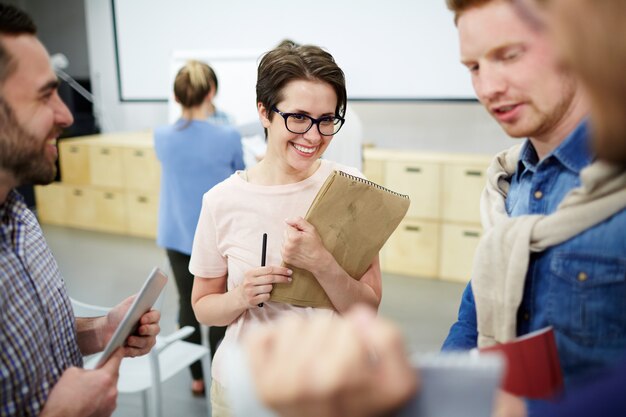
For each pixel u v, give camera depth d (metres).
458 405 0.42
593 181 0.61
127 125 5.83
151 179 4.90
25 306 0.86
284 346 0.38
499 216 0.75
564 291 0.65
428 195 3.88
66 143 5.23
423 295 3.65
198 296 1.30
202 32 4.91
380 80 4.25
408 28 4.07
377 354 0.37
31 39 0.81
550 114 0.64
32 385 0.85
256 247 1.21
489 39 0.62
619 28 0.35
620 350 0.62
